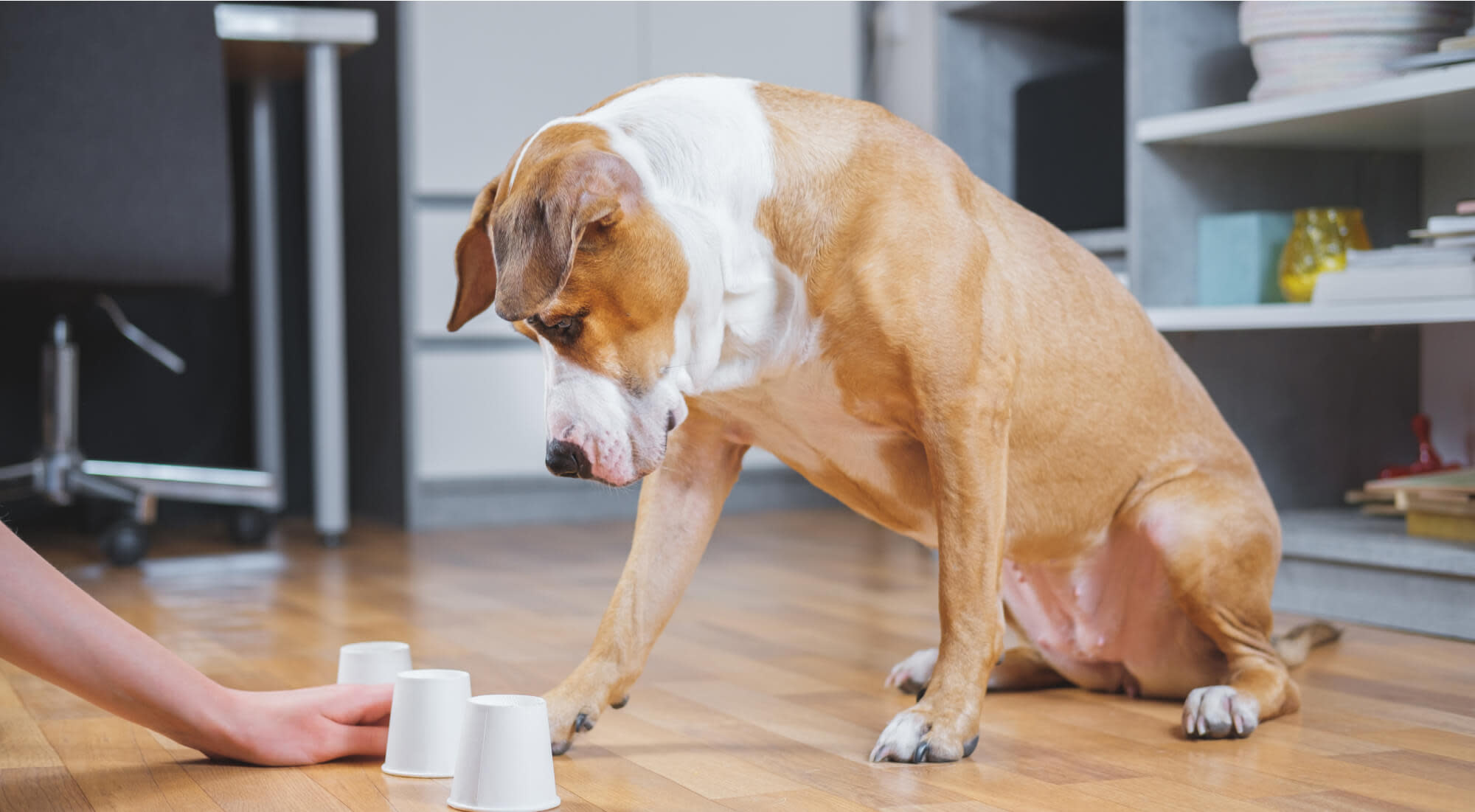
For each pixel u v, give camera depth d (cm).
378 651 132
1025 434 137
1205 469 147
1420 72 206
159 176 257
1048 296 137
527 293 101
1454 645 179
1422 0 213
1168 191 239
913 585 236
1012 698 153
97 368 341
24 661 103
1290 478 240
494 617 204
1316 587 203
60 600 104
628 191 108
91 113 251
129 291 263
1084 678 155
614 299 108
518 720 105
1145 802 108
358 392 379
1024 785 113
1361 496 231
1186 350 231
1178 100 239
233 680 158
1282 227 232
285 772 115
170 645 180
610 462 108
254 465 358
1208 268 238
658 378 112
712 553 279
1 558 102
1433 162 246
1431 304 187
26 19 245
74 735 130
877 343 120
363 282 372
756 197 119
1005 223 137
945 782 114
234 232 355
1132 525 145
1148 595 146
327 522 295
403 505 334
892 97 361
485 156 335
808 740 129
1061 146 277
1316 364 241
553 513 345
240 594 229
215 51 260
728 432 133
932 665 150
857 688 154
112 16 251
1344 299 204
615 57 345
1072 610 151
